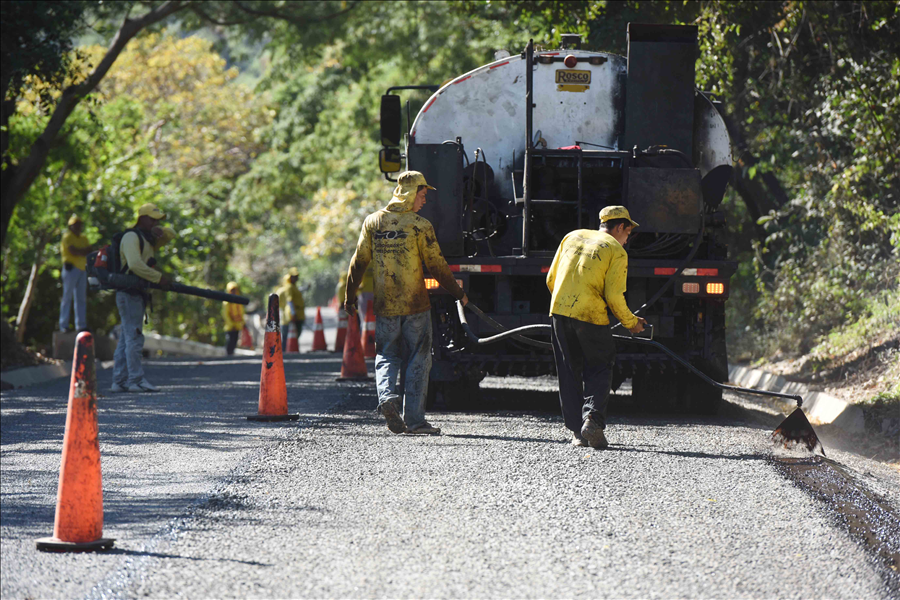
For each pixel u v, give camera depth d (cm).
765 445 2181
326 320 17675
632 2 4322
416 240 2247
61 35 4544
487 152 2883
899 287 3609
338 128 10000
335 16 6806
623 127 2900
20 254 6334
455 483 1762
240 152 12469
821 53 4219
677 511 1591
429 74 8300
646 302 2652
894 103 3509
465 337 2716
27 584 1223
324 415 2612
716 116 2884
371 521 1516
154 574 1262
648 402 2828
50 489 1773
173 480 1805
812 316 4081
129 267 3278
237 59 8569
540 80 2894
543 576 1266
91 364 1393
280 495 1675
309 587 1219
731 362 4544
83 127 5719
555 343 2139
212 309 10069
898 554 1405
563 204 2705
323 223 13300
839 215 3903
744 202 5194
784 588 1239
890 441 2383
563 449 2092
